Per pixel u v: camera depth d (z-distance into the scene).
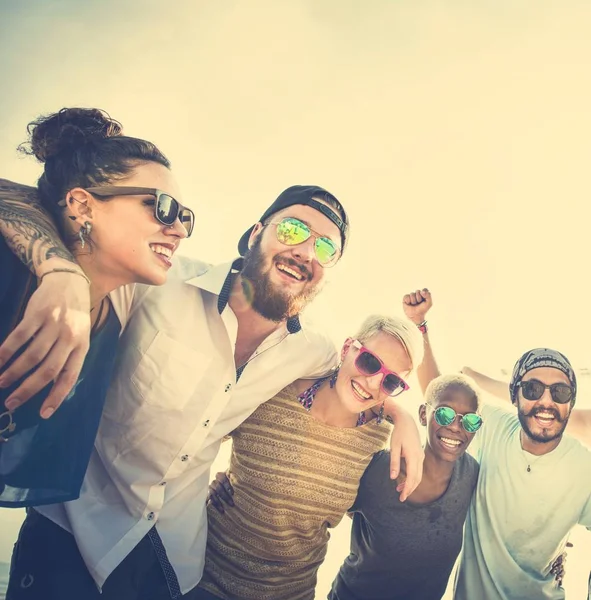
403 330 1.70
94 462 1.56
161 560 1.55
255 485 1.67
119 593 1.51
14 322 1.33
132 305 1.57
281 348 1.66
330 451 1.69
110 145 1.49
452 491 1.78
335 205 1.67
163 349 1.55
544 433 1.81
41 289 1.20
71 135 1.47
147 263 1.52
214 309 1.60
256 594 1.66
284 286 1.65
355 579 1.81
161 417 1.55
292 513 1.67
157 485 1.55
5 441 1.36
